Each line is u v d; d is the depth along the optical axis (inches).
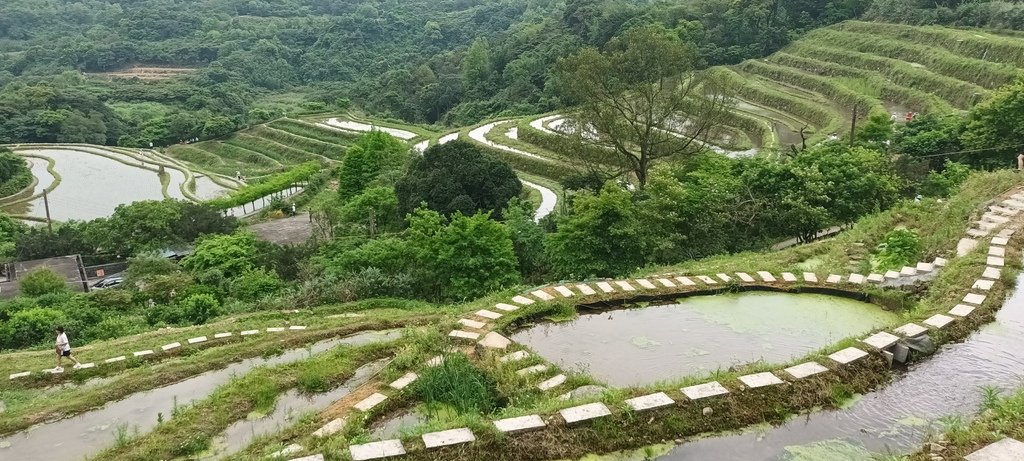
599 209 706.2
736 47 2662.4
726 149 1608.0
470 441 261.0
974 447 235.9
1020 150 1128.2
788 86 2256.4
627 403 282.5
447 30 5265.8
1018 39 1824.6
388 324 515.8
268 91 4517.7
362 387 352.5
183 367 441.7
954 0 2251.5
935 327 354.0
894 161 1094.4
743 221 795.4
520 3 5369.1
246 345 482.3
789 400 292.5
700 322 418.6
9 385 468.8
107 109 3437.5
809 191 797.2
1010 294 406.3
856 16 2608.3
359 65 4918.8
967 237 524.7
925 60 1972.2
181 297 917.2
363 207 1443.2
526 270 858.8
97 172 2615.7
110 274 1381.6
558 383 325.1
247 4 6087.6
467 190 1322.6
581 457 263.1
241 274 1042.7
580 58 1239.5
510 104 2967.5
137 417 381.1
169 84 4131.4
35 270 1159.0
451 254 755.4
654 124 1226.6
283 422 337.7
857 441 270.1
